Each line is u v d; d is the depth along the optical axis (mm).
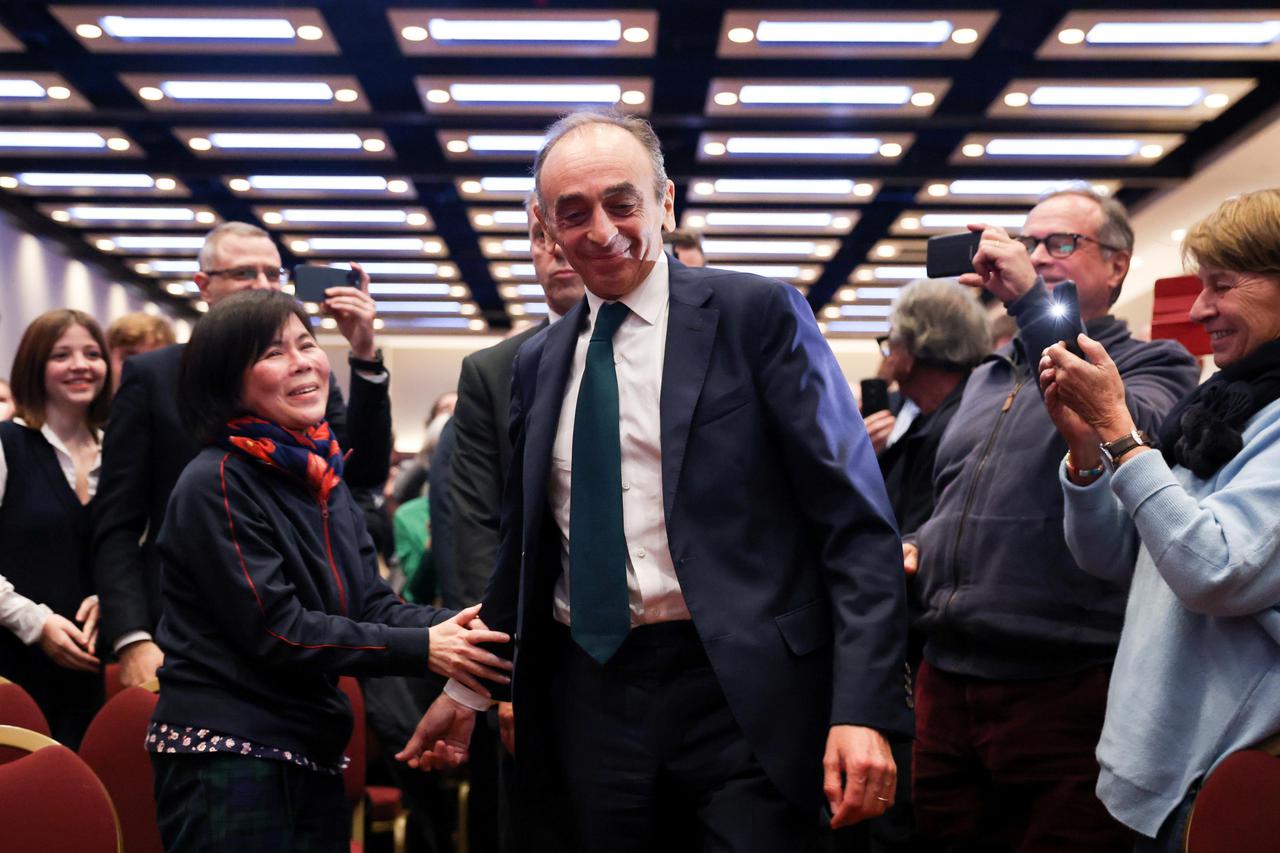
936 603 2562
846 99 7312
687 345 1914
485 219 9812
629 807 1903
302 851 2186
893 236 9961
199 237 10562
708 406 1889
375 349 3037
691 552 1853
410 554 5332
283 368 2266
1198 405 2014
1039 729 2389
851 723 1748
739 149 8102
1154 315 3002
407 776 4137
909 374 3396
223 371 2250
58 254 10766
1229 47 6520
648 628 1904
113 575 2928
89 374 3469
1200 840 1806
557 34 6539
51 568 3336
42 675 3277
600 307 1977
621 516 1903
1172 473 1983
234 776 2102
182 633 2188
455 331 14562
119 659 3014
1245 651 1878
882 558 1832
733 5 6180
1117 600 2350
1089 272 2680
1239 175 8055
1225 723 1871
